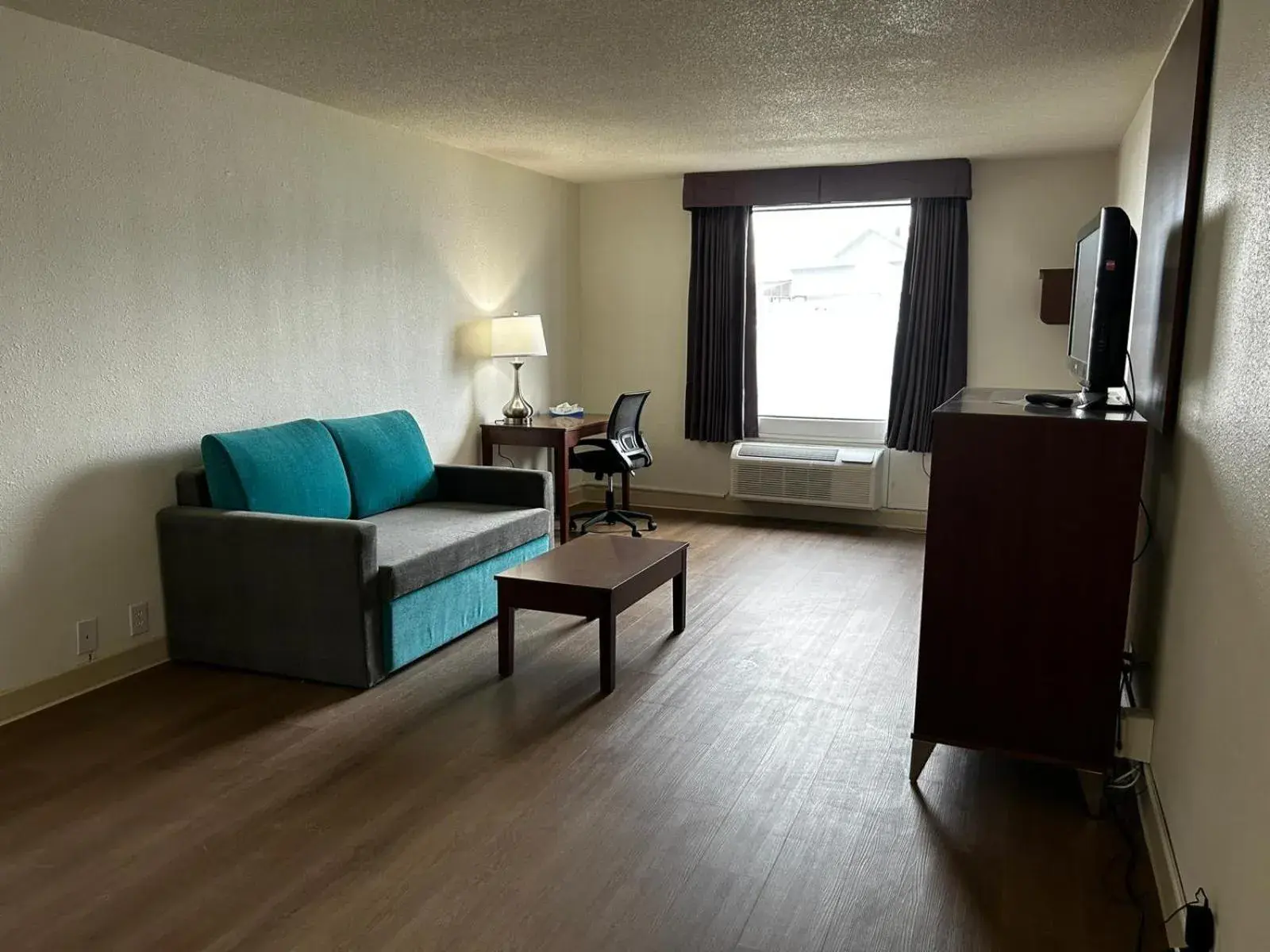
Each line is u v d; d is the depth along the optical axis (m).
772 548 5.60
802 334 6.46
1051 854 2.37
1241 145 1.97
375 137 4.67
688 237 6.53
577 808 2.57
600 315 6.88
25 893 2.18
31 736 2.99
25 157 3.04
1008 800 2.64
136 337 3.48
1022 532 2.53
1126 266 2.68
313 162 4.29
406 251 4.97
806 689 3.42
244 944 2.00
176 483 3.67
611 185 6.69
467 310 5.55
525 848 2.37
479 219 5.59
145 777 2.73
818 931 2.05
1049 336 5.72
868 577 4.96
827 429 6.36
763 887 2.21
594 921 2.08
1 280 2.99
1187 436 2.38
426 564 3.60
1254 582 1.64
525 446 5.86
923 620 2.65
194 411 3.76
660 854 2.35
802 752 2.92
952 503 2.58
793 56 3.53
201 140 3.70
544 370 6.46
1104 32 3.19
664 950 1.98
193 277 3.71
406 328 5.02
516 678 3.51
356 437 4.35
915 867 2.30
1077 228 5.58
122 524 3.47
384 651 3.45
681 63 3.62
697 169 6.07
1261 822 1.49
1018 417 2.49
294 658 3.46
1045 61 3.56
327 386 4.49
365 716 3.15
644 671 3.59
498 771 2.78
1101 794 2.55
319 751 2.89
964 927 2.07
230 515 3.49
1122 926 2.08
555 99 4.21
